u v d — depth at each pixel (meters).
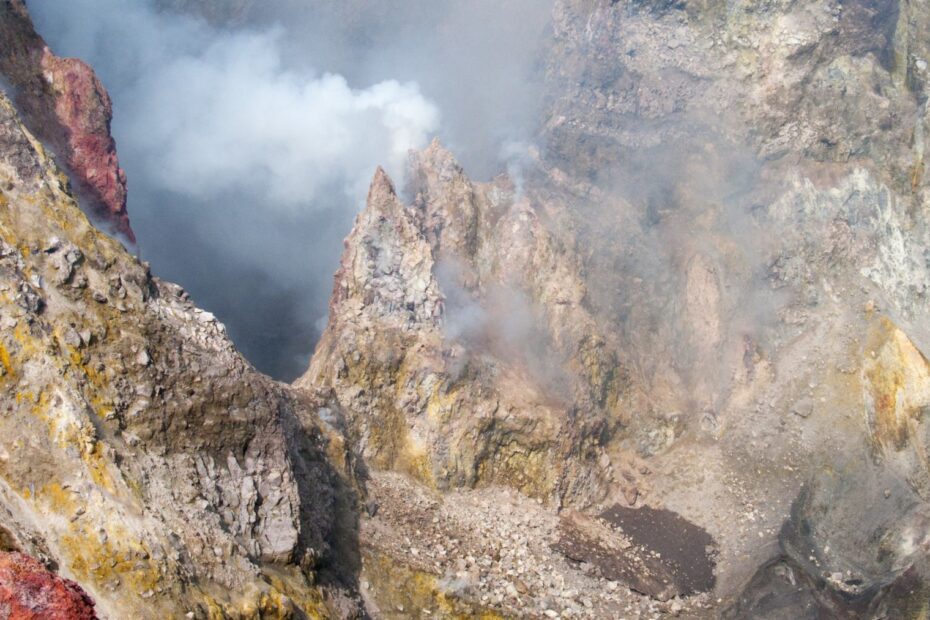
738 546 74.50
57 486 41.44
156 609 40.28
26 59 57.81
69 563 39.81
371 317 75.06
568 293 84.81
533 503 73.88
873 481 79.69
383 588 59.09
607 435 83.56
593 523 74.88
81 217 50.03
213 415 49.88
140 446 45.88
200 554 44.38
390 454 72.38
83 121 58.44
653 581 69.19
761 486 80.62
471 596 60.75
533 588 63.97
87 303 47.69
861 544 76.19
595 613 63.66
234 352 53.22
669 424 86.12
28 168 49.22
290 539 50.59
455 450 73.06
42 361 43.84
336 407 70.81
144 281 51.16
